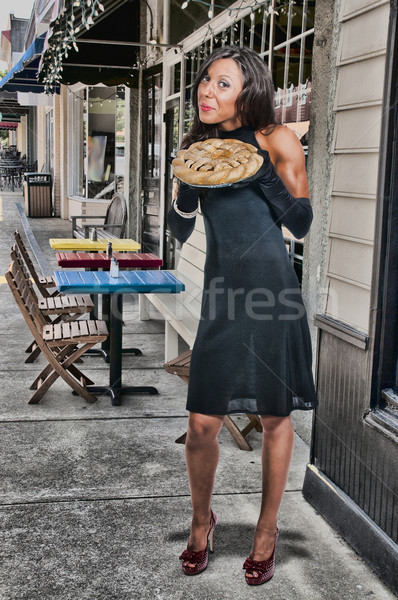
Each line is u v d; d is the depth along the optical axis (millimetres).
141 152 8812
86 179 13664
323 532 2936
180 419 4238
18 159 29562
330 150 3229
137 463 3568
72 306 5117
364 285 2799
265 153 2391
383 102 2545
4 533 2844
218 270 2424
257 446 3840
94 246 6113
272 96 2469
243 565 2578
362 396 2736
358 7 2885
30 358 5348
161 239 8039
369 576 2619
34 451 3688
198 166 2391
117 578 2551
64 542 2789
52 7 5852
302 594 2490
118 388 4582
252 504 3152
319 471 3143
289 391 2439
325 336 3070
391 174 2551
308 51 3758
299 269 4008
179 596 2453
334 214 3082
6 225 14594
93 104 13359
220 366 2414
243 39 4863
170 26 7215
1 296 7789
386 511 2578
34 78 10883
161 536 2854
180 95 6816
